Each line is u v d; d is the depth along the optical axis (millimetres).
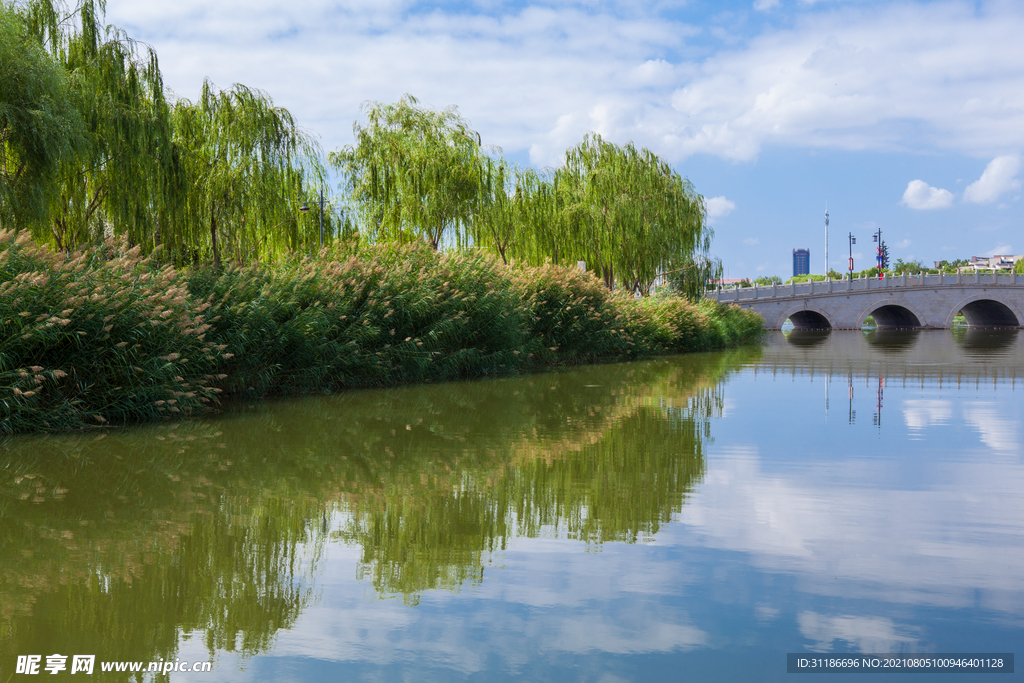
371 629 2969
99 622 3053
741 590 3359
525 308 16922
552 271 19281
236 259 14414
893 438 7543
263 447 6965
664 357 23062
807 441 7328
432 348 14008
